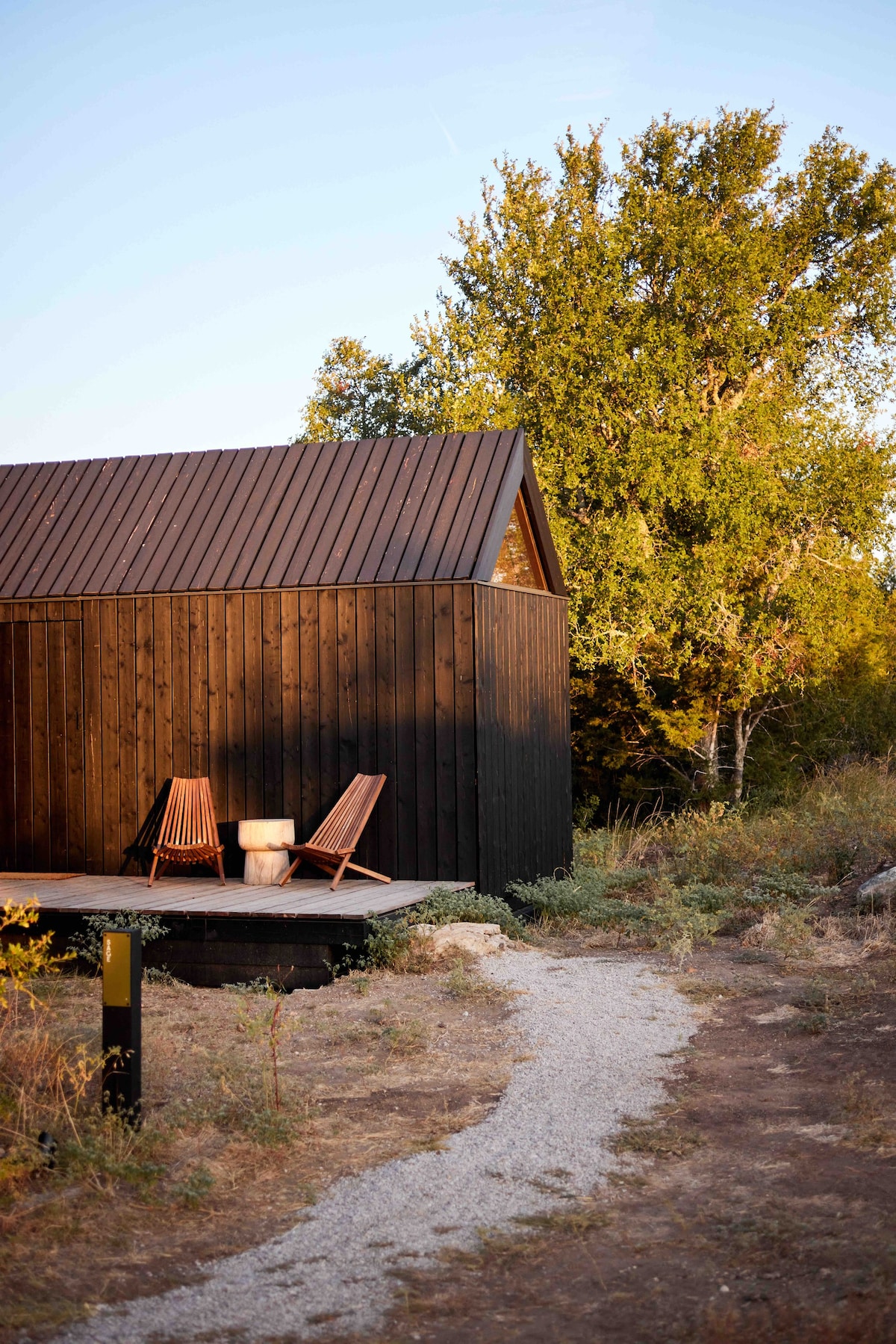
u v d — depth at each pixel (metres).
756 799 21.34
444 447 11.47
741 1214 4.29
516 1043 6.70
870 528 20.48
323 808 10.70
